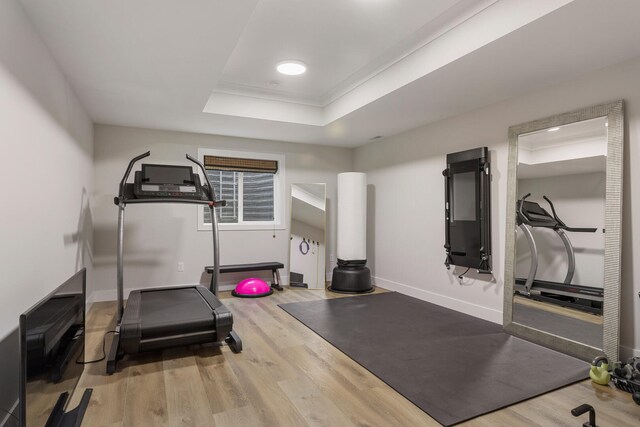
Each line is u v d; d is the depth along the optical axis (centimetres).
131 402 210
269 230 537
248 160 525
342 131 484
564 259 298
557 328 298
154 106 372
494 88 320
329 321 365
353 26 270
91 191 419
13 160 181
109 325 348
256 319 373
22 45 196
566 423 192
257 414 198
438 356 279
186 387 229
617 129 264
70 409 199
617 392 226
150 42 239
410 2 239
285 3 240
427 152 450
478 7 240
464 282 400
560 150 304
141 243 463
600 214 274
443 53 273
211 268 473
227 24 219
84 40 234
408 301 449
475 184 374
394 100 354
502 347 299
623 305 264
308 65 340
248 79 376
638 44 238
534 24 212
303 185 558
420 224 462
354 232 513
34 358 135
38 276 218
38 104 221
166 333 269
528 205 327
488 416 198
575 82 296
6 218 171
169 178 371
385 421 193
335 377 244
